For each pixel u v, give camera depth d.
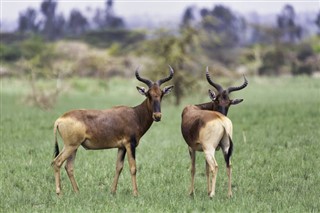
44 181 43.84
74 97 153.25
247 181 43.53
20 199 38.19
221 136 37.34
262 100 126.50
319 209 35.12
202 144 37.34
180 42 113.25
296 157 51.34
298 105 99.00
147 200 37.31
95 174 45.91
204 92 116.75
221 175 45.22
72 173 39.81
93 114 39.22
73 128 38.62
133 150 39.62
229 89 42.66
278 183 42.84
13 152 54.78
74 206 35.47
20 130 70.62
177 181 43.88
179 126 76.56
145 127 40.22
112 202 36.59
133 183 39.34
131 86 195.75
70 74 157.12
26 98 119.75
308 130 66.25
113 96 161.50
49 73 146.88
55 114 92.25
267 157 51.66
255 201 37.09
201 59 117.25
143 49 117.00
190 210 34.69
